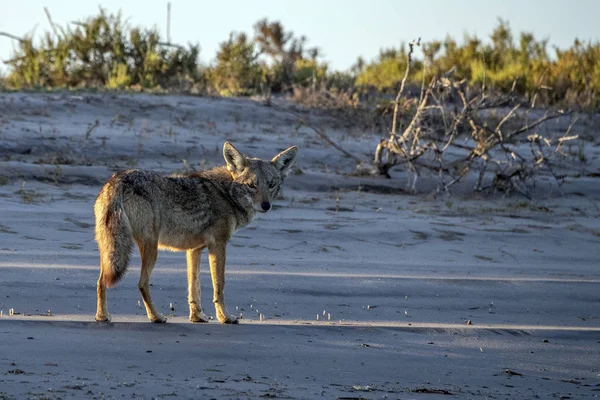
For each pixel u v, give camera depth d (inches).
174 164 2340.1
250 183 1218.0
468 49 4229.8
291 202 2076.8
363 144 2795.3
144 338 978.1
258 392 766.5
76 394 705.0
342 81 3818.9
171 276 1366.9
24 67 3390.7
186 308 1232.2
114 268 1051.9
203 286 1348.4
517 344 1099.9
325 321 1182.3
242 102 3193.9
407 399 787.4
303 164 2516.0
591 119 3417.8
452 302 1346.0
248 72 3718.0
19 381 735.7
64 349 885.8
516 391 864.9
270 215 1921.8
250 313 1216.8
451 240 1838.1
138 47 3609.7
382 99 3452.3
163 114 2876.5
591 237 1945.1
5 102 2741.1
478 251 1774.1
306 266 1535.4
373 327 1128.2
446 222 1994.3
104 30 3580.2
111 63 3550.7
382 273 1515.7
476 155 2375.7
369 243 1769.2
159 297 1267.2
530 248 1827.0
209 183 1191.6
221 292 1157.1
